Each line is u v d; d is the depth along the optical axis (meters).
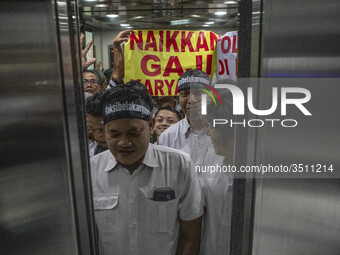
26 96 0.90
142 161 1.16
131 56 1.45
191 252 1.21
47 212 0.98
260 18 0.84
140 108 1.12
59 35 0.82
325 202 1.08
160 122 1.59
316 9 0.89
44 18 0.82
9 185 0.99
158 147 1.21
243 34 0.89
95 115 1.31
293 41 0.90
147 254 1.21
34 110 0.90
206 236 1.21
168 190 1.17
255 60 0.87
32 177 0.96
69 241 0.98
